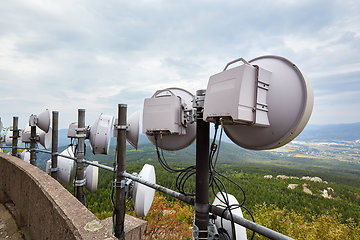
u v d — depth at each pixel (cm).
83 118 394
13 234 213
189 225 635
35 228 187
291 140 149
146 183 267
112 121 392
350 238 524
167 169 235
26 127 717
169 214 640
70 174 509
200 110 182
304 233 551
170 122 207
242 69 136
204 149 181
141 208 346
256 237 526
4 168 302
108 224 379
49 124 507
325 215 609
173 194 223
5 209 275
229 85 142
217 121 153
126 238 353
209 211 185
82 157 402
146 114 228
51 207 150
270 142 156
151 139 267
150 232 568
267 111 150
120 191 315
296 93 142
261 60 169
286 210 626
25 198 221
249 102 139
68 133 428
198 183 182
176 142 246
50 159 540
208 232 180
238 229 220
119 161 314
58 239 134
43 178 201
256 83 142
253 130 162
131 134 335
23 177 230
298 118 140
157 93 257
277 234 141
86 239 107
